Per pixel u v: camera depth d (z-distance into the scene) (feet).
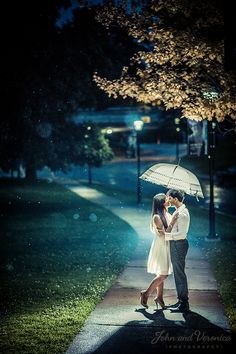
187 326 24.95
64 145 128.77
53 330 24.61
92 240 53.52
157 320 25.88
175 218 26.78
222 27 33.47
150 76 36.24
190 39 33.71
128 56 110.01
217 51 32.78
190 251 45.60
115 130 292.81
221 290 31.96
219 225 62.80
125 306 28.43
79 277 36.63
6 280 36.35
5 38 99.96
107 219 69.10
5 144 116.37
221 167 149.28
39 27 106.63
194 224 63.31
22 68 104.58
